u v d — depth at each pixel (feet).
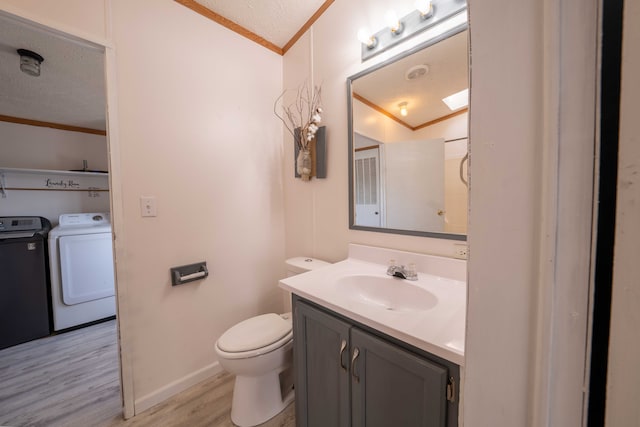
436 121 3.75
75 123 9.29
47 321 7.20
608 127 0.85
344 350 2.94
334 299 3.12
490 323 1.16
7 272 6.68
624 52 0.81
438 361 2.20
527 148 1.01
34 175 8.75
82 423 4.31
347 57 4.86
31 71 5.28
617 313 0.86
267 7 5.22
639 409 0.83
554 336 0.99
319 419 3.39
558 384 0.99
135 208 4.38
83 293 7.70
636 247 0.81
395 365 2.47
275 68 6.34
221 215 5.52
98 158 10.08
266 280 6.38
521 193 1.04
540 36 0.96
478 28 1.13
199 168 5.15
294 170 6.24
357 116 4.71
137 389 4.49
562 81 0.92
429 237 3.92
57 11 3.59
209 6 5.12
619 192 0.83
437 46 3.68
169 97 4.70
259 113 6.07
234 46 5.59
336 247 5.34
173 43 4.72
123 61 4.18
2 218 7.71
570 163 0.92
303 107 5.86
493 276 1.14
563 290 0.96
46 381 5.37
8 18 3.34
